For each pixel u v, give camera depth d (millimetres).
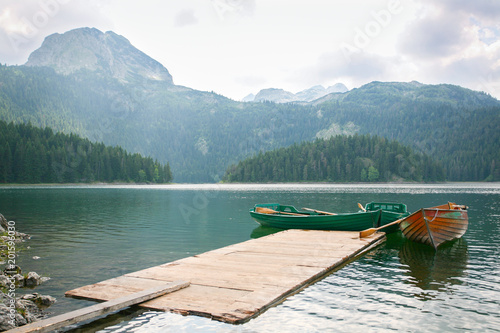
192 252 17203
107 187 147875
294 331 7855
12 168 151875
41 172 157250
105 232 23406
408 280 11992
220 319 8289
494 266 14156
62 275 12930
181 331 7828
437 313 9008
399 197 64875
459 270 13438
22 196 69062
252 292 9969
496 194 76938
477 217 31328
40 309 9266
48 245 18844
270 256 14688
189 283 10703
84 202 52875
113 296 9648
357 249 16391
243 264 13227
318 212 26656
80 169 170375
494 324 8328
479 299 10055
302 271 12281
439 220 18359
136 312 8836
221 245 19109
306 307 9312
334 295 10305
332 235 20672
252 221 29953
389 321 8469
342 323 8344
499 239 20859
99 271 13508
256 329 7934
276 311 9000
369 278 12188
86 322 8383
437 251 17359
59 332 7910
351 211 37344
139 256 16219
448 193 82375
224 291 10047
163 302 9195
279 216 24625
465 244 19359
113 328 8070
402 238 21578
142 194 82750
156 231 24047
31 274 12094
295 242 18172
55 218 31297
